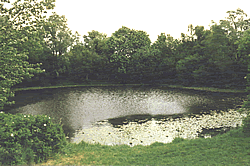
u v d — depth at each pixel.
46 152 8.36
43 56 55.25
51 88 50.12
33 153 7.88
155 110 23.56
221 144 9.83
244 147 9.13
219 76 42.31
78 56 62.53
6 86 10.23
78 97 34.62
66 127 17.09
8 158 7.07
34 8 10.26
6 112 23.02
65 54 61.47
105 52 64.38
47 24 11.17
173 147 10.07
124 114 21.91
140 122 18.47
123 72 60.62
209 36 44.12
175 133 14.88
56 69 59.44
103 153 9.56
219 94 34.12
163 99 31.14
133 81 60.28
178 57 56.69
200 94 35.12
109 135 14.80
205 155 8.59
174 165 7.63
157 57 58.72
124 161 8.31
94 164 7.91
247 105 12.10
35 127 8.50
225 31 42.81
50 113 22.53
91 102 29.62
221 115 19.64
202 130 15.33
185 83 50.34
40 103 28.88
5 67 9.82
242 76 38.22
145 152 9.62
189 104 26.20
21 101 30.67
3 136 7.25
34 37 10.58
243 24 42.47
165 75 57.25
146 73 58.41
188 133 14.73
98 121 19.06
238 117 18.61
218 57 41.00
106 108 25.20
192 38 57.00
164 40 65.19
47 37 54.75
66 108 25.31
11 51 9.79
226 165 7.38
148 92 40.19
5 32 9.86
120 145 11.70
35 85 54.44
